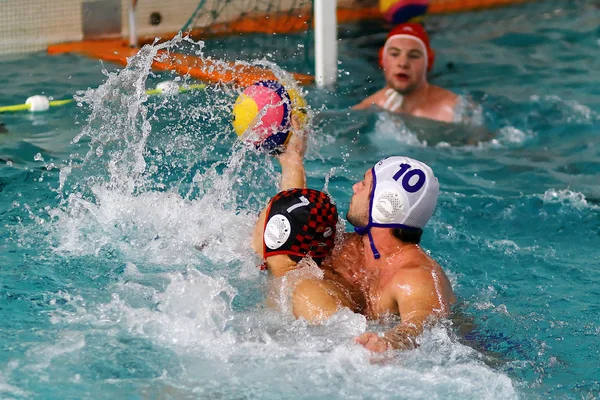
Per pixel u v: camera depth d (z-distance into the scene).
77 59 25.70
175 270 11.52
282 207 10.77
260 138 12.34
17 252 12.05
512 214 15.16
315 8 23.28
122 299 10.52
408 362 8.99
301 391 8.48
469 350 9.42
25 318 9.96
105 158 15.92
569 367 9.33
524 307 11.12
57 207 13.83
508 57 28.28
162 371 8.81
